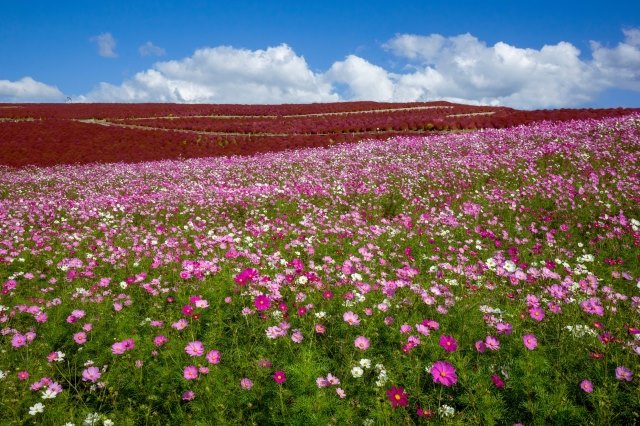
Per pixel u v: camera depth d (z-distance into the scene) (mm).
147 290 5523
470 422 2951
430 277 5969
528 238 8766
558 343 3842
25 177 22609
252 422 3023
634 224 8359
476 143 21391
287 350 3811
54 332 4453
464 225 9453
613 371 3389
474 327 4094
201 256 7562
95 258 7262
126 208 13375
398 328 4113
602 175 13078
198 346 3473
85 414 3213
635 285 5898
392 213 11844
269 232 9164
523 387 3217
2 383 3369
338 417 2969
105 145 33656
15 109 57875
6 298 5492
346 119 45031
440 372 2947
